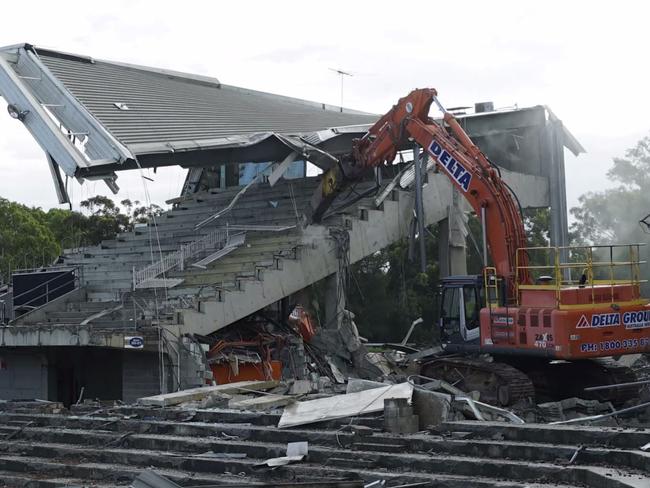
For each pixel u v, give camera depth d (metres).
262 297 40.91
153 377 37.06
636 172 66.56
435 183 48.31
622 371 27.02
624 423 21.09
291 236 45.06
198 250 47.69
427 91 33.69
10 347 40.22
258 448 18.28
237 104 51.00
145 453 19.12
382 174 50.56
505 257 28.42
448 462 15.70
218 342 38.31
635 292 26.70
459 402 19.80
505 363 27.94
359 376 39.69
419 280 64.38
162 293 43.03
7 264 76.69
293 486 13.10
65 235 85.56
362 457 16.78
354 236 44.50
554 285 26.62
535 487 13.86
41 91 41.41
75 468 18.83
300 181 52.72
